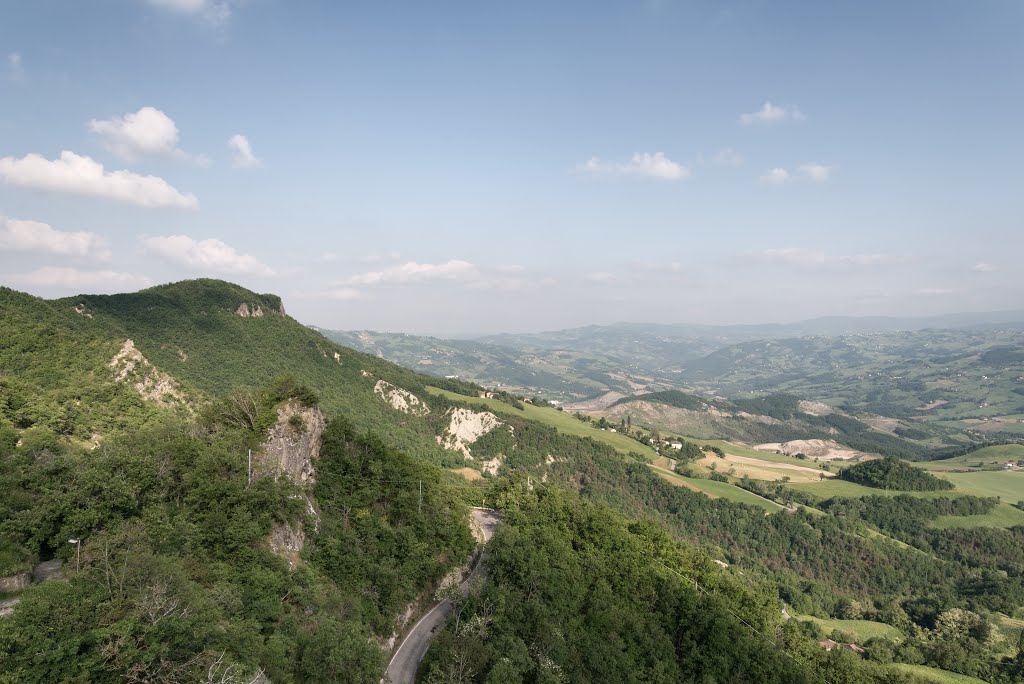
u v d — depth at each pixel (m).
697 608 89.06
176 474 60.16
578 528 105.12
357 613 58.34
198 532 52.97
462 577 83.19
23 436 75.38
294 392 79.81
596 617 76.06
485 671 60.25
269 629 48.84
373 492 79.06
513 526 97.50
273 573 53.94
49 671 33.03
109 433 93.12
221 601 45.53
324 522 69.38
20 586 41.53
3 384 90.19
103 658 34.81
